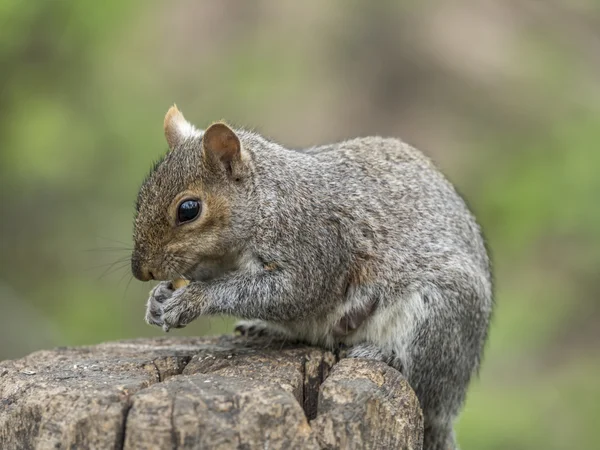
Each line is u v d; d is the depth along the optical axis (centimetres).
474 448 1412
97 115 1816
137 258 742
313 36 2344
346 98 2267
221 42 2278
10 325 1592
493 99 2188
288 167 773
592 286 1767
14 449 579
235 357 701
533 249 1789
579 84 2033
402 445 606
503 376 1652
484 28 2328
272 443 555
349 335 783
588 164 1752
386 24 2347
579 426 1523
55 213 1778
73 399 574
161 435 548
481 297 809
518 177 1814
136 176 1789
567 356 1697
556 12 2175
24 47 1725
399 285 777
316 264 760
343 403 593
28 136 1725
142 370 660
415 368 769
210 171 742
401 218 795
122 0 1780
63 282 1750
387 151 842
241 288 745
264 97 2153
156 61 2098
